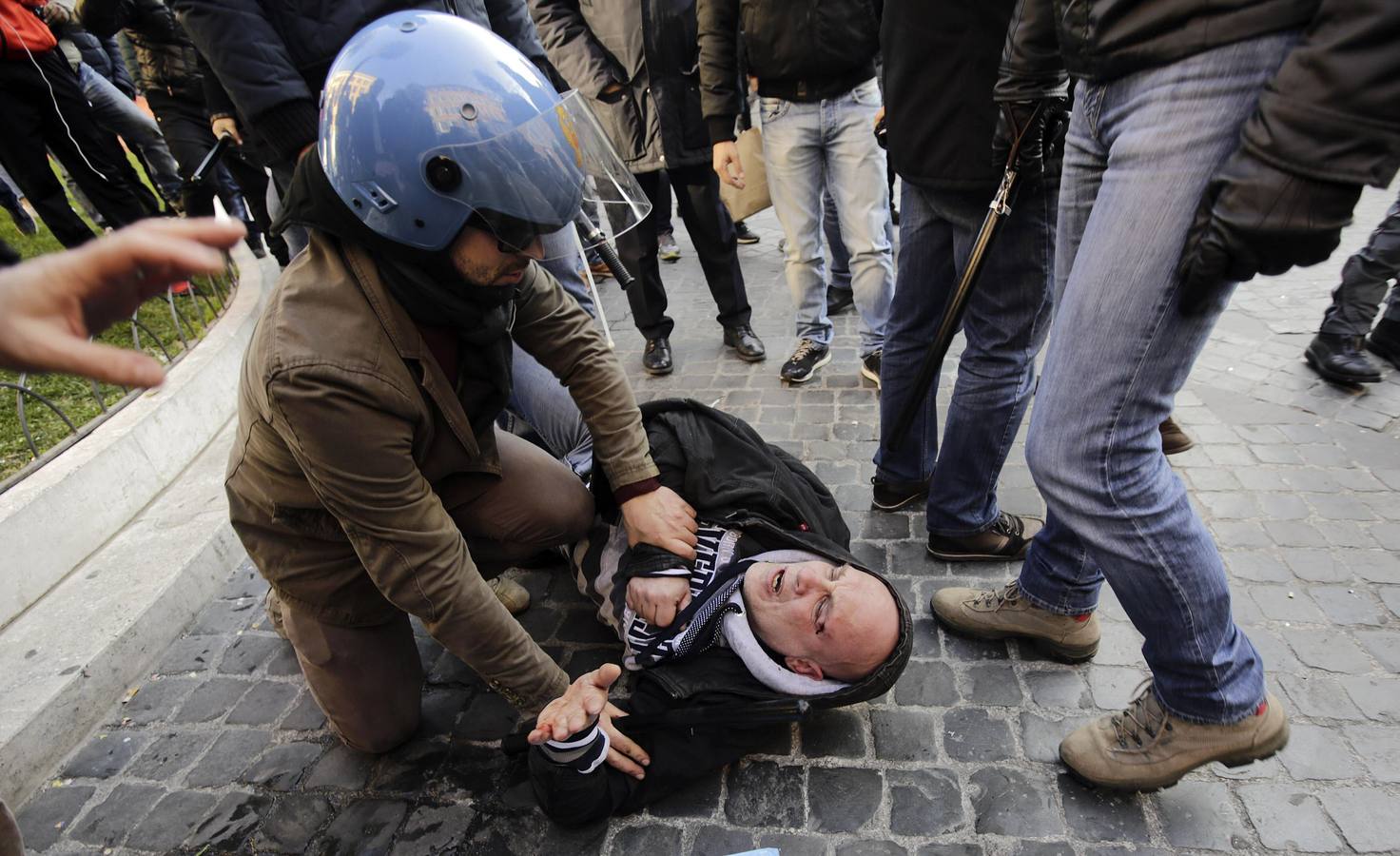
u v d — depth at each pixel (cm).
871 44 277
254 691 203
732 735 164
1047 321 189
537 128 123
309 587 154
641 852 154
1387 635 183
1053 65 148
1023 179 166
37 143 383
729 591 173
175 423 284
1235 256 98
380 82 117
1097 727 156
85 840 169
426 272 129
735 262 356
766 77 295
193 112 425
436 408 142
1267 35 96
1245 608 195
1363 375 281
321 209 126
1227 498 234
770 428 303
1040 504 244
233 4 189
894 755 169
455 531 142
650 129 325
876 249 302
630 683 193
